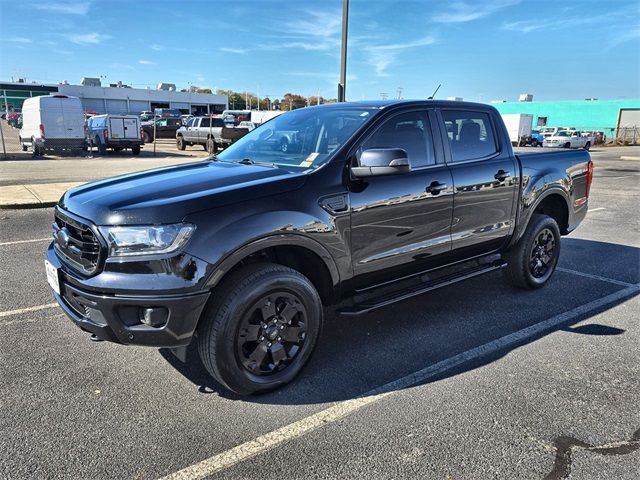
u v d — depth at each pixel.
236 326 3.04
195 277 2.85
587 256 6.89
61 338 4.07
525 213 4.94
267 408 3.12
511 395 3.27
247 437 2.82
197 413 3.05
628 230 8.77
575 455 2.68
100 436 2.81
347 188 3.51
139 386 3.36
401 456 2.66
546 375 3.54
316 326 3.44
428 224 4.04
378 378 3.50
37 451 2.68
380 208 3.67
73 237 3.12
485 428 2.91
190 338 2.94
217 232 2.92
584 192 5.69
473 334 4.24
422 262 4.11
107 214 2.88
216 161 4.19
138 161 21.25
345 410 3.10
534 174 4.99
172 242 2.82
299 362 3.40
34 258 6.36
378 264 3.76
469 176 4.32
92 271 2.92
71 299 3.16
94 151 27.80
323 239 3.36
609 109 65.00
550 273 5.43
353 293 3.78
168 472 2.54
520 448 2.73
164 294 2.82
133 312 2.89
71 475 2.50
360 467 2.58
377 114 3.83
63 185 12.51
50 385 3.35
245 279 3.06
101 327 2.92
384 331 4.31
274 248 3.37
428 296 5.18
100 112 78.25
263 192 3.17
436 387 3.38
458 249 4.38
